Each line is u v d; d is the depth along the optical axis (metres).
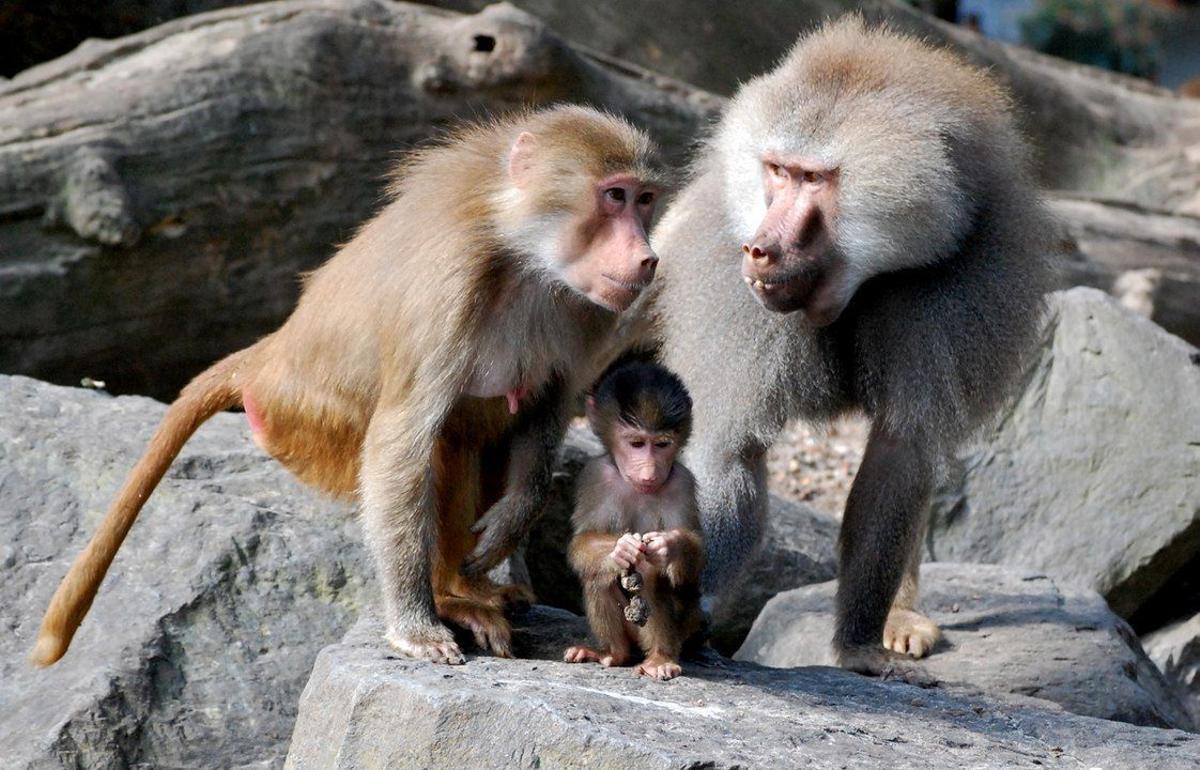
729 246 10.46
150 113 15.71
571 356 9.35
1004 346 10.20
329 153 16.44
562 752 7.10
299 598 10.45
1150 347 15.23
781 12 22.52
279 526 10.82
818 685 8.98
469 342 8.54
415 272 8.59
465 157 9.02
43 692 9.59
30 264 15.09
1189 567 15.76
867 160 9.53
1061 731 8.55
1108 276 20.70
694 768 6.84
